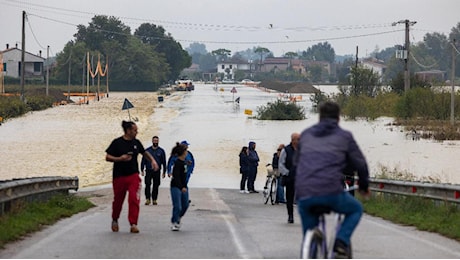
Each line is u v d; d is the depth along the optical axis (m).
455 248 22.00
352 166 14.38
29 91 192.50
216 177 58.97
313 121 127.38
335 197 14.02
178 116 132.25
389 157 71.31
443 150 78.12
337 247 14.36
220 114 140.12
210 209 36.16
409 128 105.81
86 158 68.69
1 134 92.88
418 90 123.12
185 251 20.89
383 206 34.78
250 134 98.00
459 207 29.27
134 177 24.64
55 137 89.19
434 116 121.25
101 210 34.00
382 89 160.25
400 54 123.19
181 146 25.50
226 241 23.09
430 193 31.69
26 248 20.80
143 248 21.33
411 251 21.30
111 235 24.00
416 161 67.62
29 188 29.59
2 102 127.69
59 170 60.19
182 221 29.48
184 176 25.70
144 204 39.19
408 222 28.86
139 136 91.56
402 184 34.84
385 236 24.81
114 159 24.34
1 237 21.44
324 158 14.06
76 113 136.75
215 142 86.06
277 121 126.81
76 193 44.53
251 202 41.88
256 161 48.62
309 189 13.96
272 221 30.12
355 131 104.31
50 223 26.94
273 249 21.42
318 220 14.62
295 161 14.90
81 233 24.33
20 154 71.12
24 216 26.00
